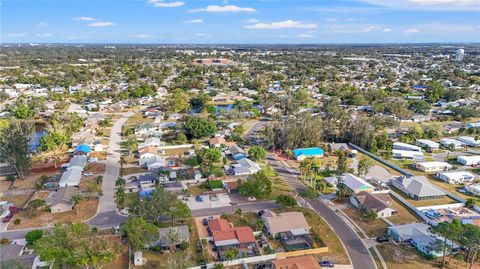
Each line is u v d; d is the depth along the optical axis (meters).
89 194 98.44
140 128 165.00
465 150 147.12
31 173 115.94
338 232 84.38
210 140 148.38
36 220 87.31
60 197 93.25
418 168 126.38
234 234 79.06
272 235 81.06
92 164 124.12
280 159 135.62
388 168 127.88
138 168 121.94
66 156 132.00
